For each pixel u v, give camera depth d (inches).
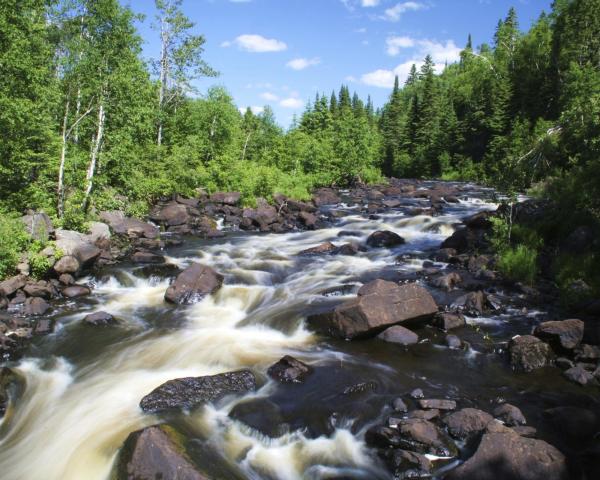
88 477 307.7
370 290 548.7
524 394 389.4
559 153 909.2
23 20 828.0
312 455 319.0
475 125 2861.7
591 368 422.3
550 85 2354.8
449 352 469.1
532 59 2827.3
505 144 1847.9
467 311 560.7
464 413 338.0
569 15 2447.1
